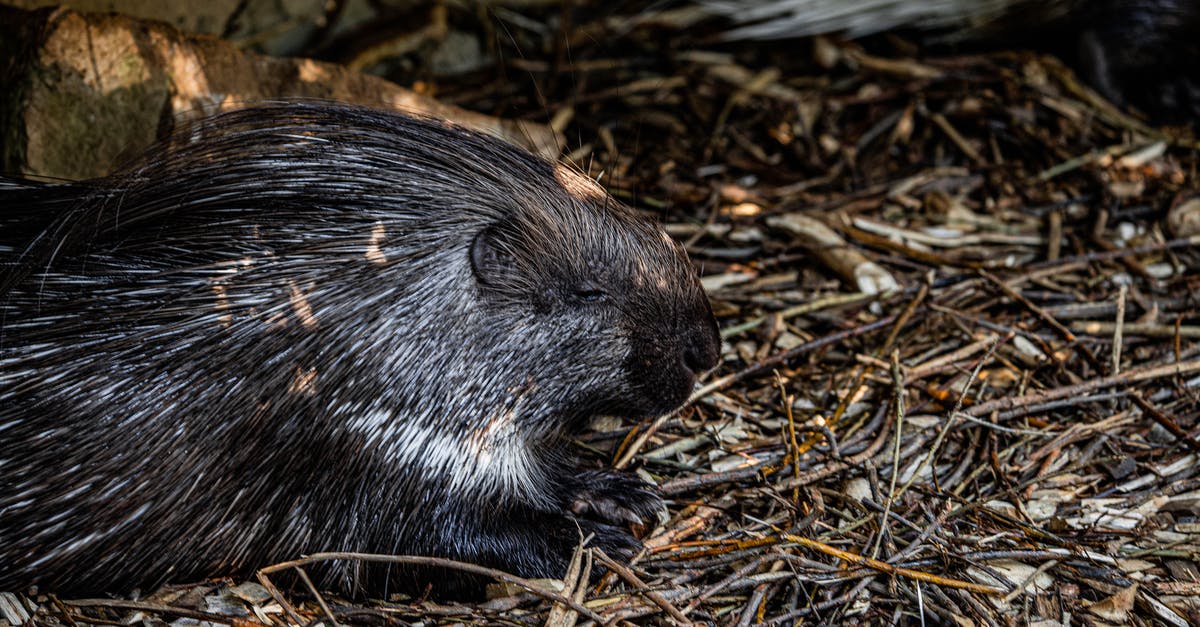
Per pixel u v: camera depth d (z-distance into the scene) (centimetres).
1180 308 573
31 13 531
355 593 375
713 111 750
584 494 423
